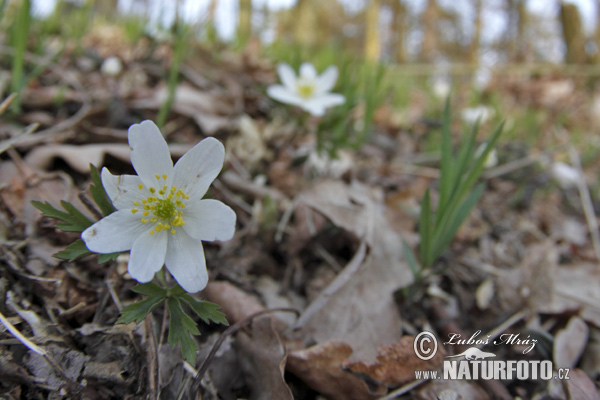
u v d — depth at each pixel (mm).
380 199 161
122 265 104
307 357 98
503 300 139
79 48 238
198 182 81
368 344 109
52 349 84
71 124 150
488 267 156
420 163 244
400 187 201
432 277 145
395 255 133
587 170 309
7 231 104
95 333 89
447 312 134
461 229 174
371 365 100
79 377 82
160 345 92
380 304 118
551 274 138
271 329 100
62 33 267
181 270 78
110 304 98
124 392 84
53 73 207
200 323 106
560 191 264
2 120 150
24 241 103
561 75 500
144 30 263
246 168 172
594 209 245
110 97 177
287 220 148
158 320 98
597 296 137
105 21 404
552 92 477
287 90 180
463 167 115
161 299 80
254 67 270
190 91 207
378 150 247
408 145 270
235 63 270
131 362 86
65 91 187
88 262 103
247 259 132
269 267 134
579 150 331
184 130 181
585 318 128
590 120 425
